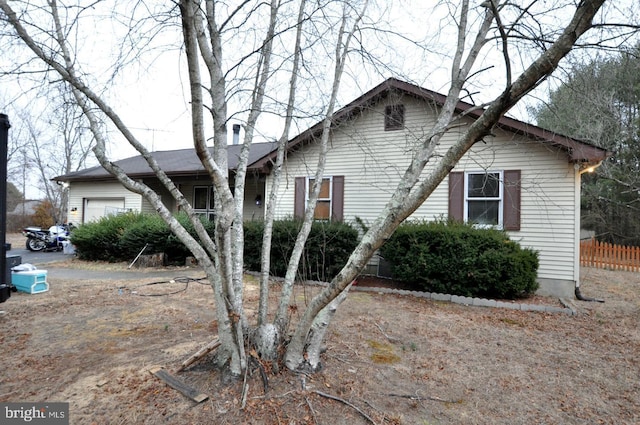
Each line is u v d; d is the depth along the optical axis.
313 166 9.62
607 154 6.38
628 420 2.68
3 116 4.72
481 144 7.83
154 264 9.77
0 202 5.18
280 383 2.76
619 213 16.08
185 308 5.26
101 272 8.82
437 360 3.67
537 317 5.58
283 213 9.88
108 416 2.40
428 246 6.90
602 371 3.55
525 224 7.45
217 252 2.62
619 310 6.16
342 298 3.15
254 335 3.04
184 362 3.03
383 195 8.75
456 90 3.33
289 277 3.37
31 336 3.98
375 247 2.37
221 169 2.65
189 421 2.35
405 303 6.24
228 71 2.82
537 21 2.98
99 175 13.62
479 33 3.38
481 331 4.74
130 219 11.17
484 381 3.23
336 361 3.37
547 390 3.12
